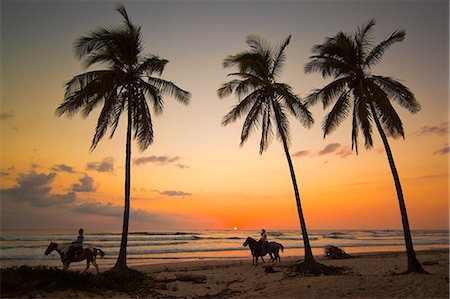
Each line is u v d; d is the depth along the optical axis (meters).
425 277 12.62
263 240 21.30
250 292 12.19
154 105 17.12
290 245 47.97
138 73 16.48
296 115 17.72
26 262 24.31
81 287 10.83
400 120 14.69
